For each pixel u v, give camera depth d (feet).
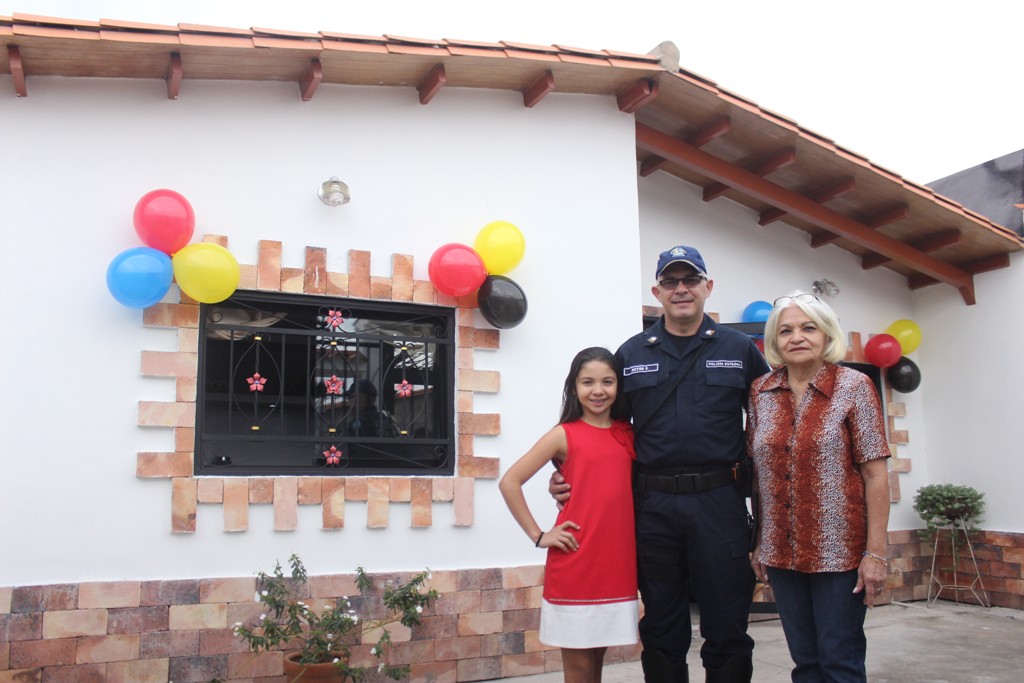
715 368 11.87
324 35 16.08
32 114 15.42
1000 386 25.29
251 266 16.57
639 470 12.10
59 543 14.62
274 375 16.80
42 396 14.82
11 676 14.08
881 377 26.81
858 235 24.53
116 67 15.65
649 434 11.93
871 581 10.32
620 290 19.93
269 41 15.65
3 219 14.98
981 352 25.89
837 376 11.12
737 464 11.85
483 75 18.45
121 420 15.24
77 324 15.19
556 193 19.65
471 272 17.25
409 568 17.03
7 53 14.46
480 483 17.88
